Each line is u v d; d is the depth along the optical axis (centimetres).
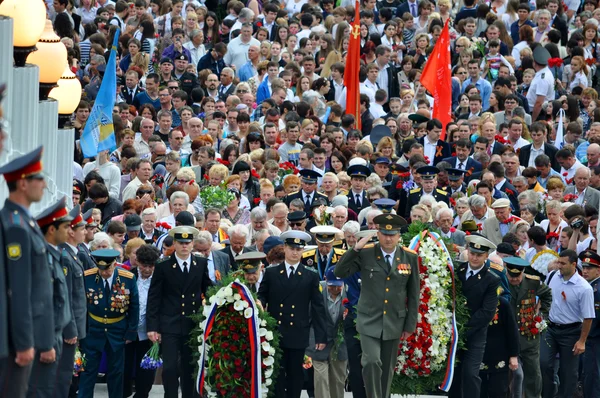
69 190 5925
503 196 8056
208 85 10056
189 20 10950
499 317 6153
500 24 11550
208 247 6122
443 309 5984
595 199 8181
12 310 3931
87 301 5916
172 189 7394
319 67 10981
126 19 11144
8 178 3978
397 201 8169
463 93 10431
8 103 4906
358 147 8669
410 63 10944
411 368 5981
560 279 6619
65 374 5200
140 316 6175
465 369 6034
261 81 10344
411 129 9456
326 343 5991
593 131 9475
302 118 9288
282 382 5988
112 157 8462
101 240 6138
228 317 5834
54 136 5591
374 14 11881
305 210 7644
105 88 7875
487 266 6028
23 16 5119
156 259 6188
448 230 6944
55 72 5575
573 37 11750
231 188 7556
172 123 9262
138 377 6166
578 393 7081
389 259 5797
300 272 5966
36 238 4059
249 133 8719
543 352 6706
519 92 10906
